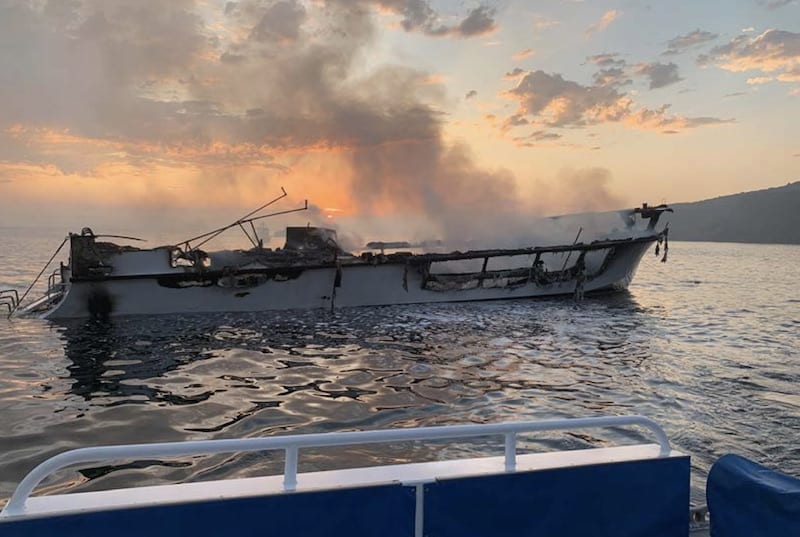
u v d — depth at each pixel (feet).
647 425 10.96
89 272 64.75
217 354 46.91
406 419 29.94
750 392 36.14
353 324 62.80
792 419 30.45
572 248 84.07
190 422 28.96
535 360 45.50
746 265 265.54
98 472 22.30
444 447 25.09
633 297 97.30
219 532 8.38
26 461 23.49
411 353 47.73
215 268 68.85
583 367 43.14
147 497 8.36
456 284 79.41
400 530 9.17
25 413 30.14
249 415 30.19
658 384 38.06
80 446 25.31
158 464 23.17
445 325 62.80
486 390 35.91
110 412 30.45
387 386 36.70
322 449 24.68
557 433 27.37
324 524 8.85
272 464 23.22
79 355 46.29
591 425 10.52
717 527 10.12
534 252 82.12
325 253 76.89
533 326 63.21
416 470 9.76
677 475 10.73
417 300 77.71
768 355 49.19
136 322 63.10
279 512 8.63
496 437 26.35
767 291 121.80
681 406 32.81
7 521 7.62
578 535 10.15
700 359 46.91
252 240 74.95
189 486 8.81
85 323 62.39
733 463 10.25
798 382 39.01
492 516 9.64
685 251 485.97
